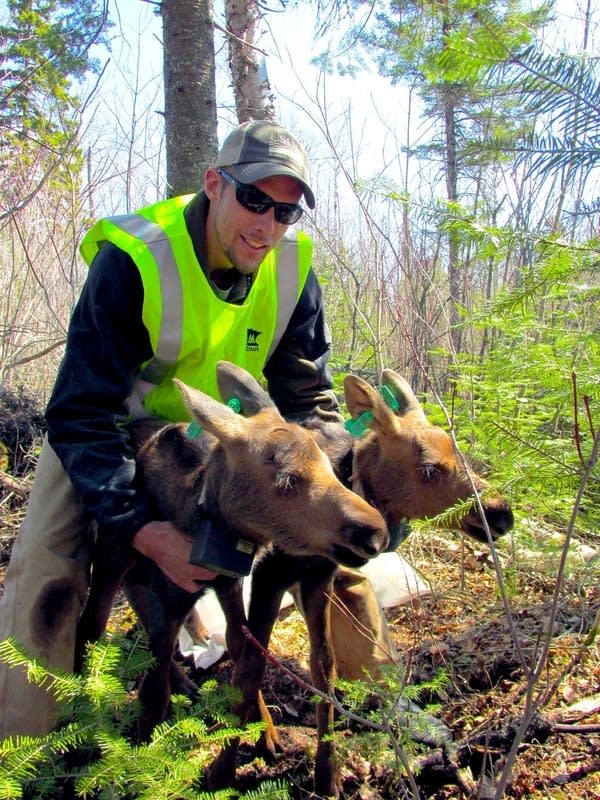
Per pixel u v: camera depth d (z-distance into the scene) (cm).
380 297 195
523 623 154
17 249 282
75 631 130
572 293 116
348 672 136
